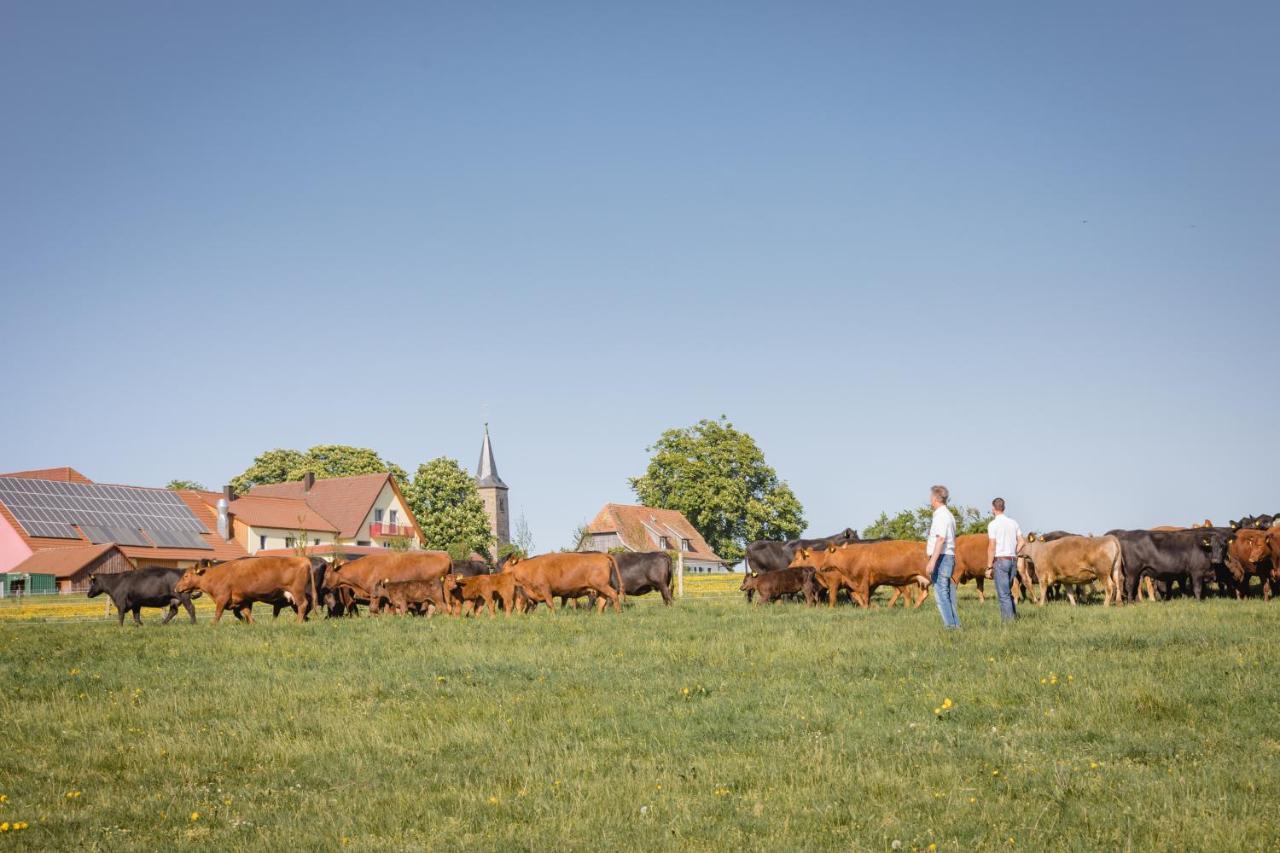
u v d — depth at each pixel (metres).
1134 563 25.53
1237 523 31.05
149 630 24.28
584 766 11.00
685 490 107.56
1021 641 16.16
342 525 92.88
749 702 13.29
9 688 16.14
